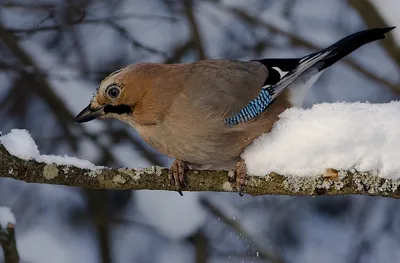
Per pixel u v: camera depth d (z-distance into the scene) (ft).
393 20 35.24
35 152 22.18
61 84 35.96
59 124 37.11
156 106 23.93
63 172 22.20
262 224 37.65
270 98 24.86
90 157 34.83
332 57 26.22
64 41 38.60
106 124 35.78
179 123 23.91
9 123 38.29
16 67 34.86
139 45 34.55
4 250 26.81
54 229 38.58
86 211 38.40
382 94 40.65
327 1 40.93
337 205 38.55
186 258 38.34
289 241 38.11
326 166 21.15
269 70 25.63
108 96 24.23
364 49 41.75
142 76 23.95
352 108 21.59
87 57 38.68
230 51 38.58
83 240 38.45
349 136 20.84
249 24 37.81
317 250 38.11
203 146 24.13
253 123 24.38
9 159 21.97
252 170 22.18
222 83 24.38
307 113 21.98
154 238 38.58
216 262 35.35
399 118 20.92
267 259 33.50
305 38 39.70
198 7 37.96
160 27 39.52
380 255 38.01
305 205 38.45
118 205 37.14
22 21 38.06
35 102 38.75
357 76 40.96
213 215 34.55
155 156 36.04
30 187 38.75
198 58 36.27
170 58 35.19
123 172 22.57
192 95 23.95
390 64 41.37
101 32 39.09
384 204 38.34
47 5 35.63
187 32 39.55
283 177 21.72
